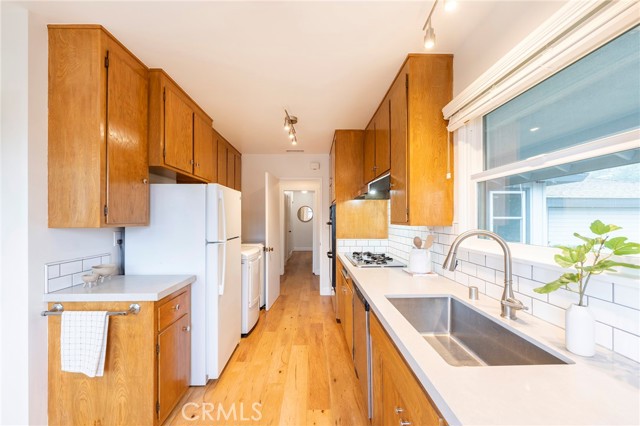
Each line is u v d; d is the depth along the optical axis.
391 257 2.94
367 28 1.51
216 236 2.08
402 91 1.86
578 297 0.98
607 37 0.86
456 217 1.73
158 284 1.75
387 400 1.19
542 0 1.12
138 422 1.52
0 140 1.39
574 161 1.00
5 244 1.40
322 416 1.75
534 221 1.24
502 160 1.46
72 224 1.50
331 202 4.02
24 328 1.41
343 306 2.83
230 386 2.06
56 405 1.50
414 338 0.99
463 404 0.64
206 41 1.63
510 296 1.17
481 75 1.40
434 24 1.49
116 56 1.62
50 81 1.51
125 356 1.53
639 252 0.72
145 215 1.93
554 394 0.68
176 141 2.14
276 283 4.14
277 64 1.88
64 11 1.40
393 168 2.07
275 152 4.49
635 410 0.62
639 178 0.83
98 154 1.51
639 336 0.81
